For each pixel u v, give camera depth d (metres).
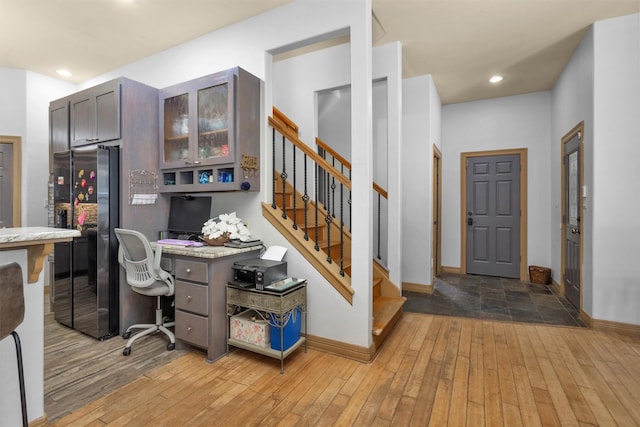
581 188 3.30
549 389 1.99
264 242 2.77
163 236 3.03
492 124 5.05
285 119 3.54
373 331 2.48
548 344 2.62
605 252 2.90
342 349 2.43
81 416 1.74
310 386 2.04
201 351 2.52
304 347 2.52
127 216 2.80
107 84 2.85
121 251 2.66
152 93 3.00
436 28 3.03
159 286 2.57
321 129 4.62
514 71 4.04
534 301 3.79
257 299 2.30
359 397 1.92
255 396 1.93
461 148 5.24
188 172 2.96
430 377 2.14
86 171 2.79
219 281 2.40
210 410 1.80
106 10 2.78
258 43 2.85
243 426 1.67
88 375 2.15
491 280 4.82
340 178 2.52
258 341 2.34
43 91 4.16
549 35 3.16
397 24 2.96
